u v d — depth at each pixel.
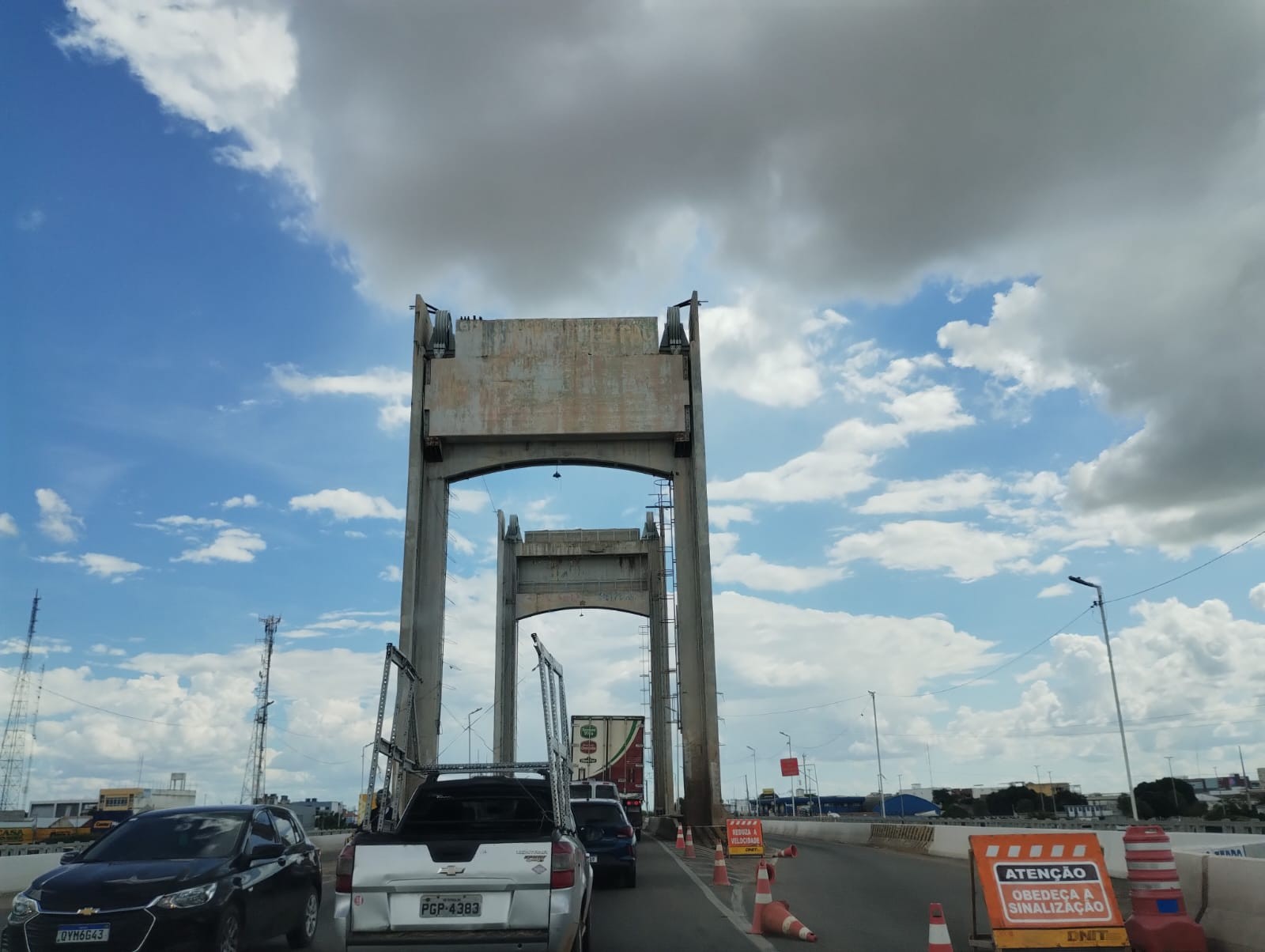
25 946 9.48
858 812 105.75
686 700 37.81
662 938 12.46
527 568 68.12
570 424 39.09
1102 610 42.47
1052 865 10.23
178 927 9.59
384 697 10.15
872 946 11.62
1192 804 70.25
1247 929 10.02
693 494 39.09
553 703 11.12
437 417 39.09
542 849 8.26
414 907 8.11
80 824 60.47
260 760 63.38
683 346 40.31
